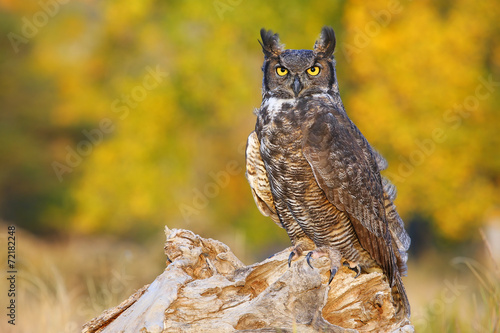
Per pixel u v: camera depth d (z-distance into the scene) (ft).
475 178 63.57
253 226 65.62
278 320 15.69
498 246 58.18
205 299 15.66
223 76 64.59
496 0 60.34
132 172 65.98
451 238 65.10
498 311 19.95
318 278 15.80
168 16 66.95
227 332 15.29
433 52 58.23
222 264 17.33
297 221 19.06
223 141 68.59
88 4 79.61
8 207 94.99
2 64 97.86
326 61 18.76
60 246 53.72
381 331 16.89
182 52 65.98
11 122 100.58
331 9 62.95
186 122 67.67
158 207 66.03
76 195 69.05
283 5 63.26
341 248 18.90
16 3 95.55
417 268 61.93
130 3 68.08
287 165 18.04
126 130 66.95
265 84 18.88
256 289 17.40
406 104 59.62
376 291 17.02
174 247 17.19
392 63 58.59
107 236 70.08
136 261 41.29
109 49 72.28
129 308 15.98
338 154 17.78
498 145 61.62
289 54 18.53
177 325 15.26
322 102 18.37
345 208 18.07
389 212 19.81
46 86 98.73
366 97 58.95
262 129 18.28
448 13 62.03
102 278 34.53
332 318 16.78
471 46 58.95
